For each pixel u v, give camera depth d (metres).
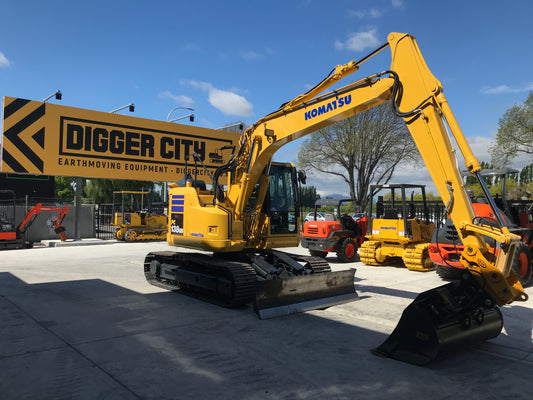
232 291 6.65
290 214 8.12
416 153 29.58
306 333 5.34
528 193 11.64
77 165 17.75
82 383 3.77
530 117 28.80
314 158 31.45
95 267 11.26
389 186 10.90
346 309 6.56
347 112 5.58
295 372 4.07
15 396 3.50
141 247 16.75
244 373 4.03
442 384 3.82
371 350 4.70
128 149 19.19
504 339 5.17
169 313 6.35
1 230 15.66
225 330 5.46
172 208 8.27
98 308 6.64
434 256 8.67
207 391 3.62
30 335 5.17
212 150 22.00
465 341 4.49
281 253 7.96
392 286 8.47
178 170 20.77
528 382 3.88
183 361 4.33
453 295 4.61
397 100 4.90
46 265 11.58
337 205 12.46
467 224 4.38
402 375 4.02
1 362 4.25
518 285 4.48
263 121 6.95
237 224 7.20
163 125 20.30
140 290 8.16
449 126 4.42
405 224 10.42
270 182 7.89
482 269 4.35
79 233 18.66
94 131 18.20
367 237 11.48
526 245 8.55
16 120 16.23
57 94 17.19
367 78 5.18
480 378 3.97
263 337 5.16
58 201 27.45
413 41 4.85
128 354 4.52
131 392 3.59
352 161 30.41
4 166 15.95
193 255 8.12
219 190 7.43
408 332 4.46
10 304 6.87
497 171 9.52
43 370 4.05
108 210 25.02
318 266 7.60
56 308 6.61
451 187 4.46
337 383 3.82
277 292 6.28
